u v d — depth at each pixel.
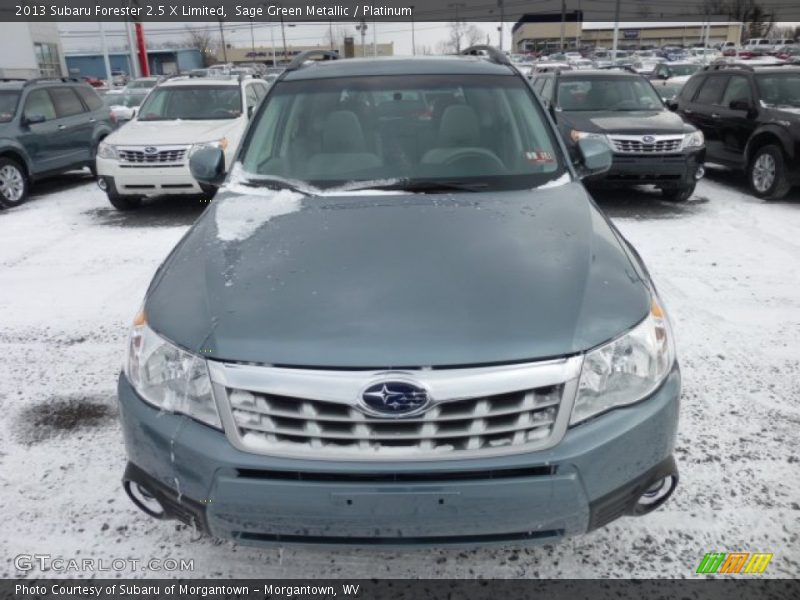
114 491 2.69
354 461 1.79
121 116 11.93
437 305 1.95
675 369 2.10
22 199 8.62
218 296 2.06
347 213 2.61
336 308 1.95
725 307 4.54
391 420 1.77
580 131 7.73
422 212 2.60
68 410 3.34
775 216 7.14
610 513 1.95
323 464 1.79
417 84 3.42
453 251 2.25
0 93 8.80
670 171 7.57
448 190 2.88
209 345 1.88
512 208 2.65
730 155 8.68
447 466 1.78
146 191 7.65
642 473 1.95
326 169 3.07
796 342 3.97
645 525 2.45
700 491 2.62
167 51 64.56
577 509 1.85
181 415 1.92
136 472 2.04
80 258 6.02
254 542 1.91
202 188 7.65
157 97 8.97
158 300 2.16
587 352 1.86
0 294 5.10
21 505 2.61
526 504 1.81
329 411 1.79
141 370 2.02
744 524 2.45
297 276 2.12
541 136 3.24
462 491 1.78
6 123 8.53
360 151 3.15
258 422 1.82
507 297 1.98
